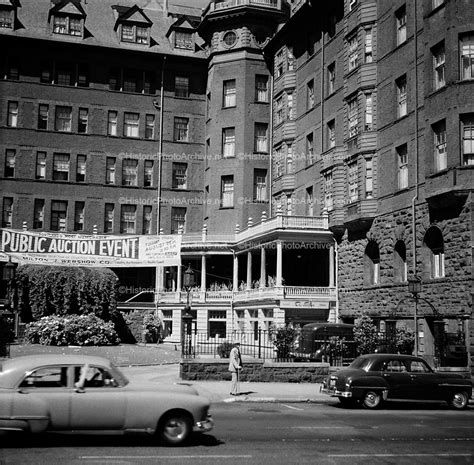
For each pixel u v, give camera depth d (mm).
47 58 60750
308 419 19562
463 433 17516
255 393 25125
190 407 14609
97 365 14344
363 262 40875
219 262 59656
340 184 43188
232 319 53500
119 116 62000
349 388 22406
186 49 64062
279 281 45281
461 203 31359
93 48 61156
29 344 41094
